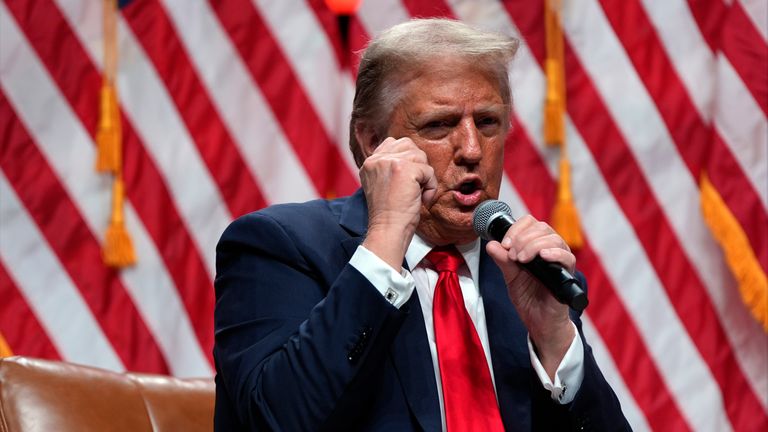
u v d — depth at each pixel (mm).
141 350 14859
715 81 15414
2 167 14852
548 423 8172
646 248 15383
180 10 15312
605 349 15266
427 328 8055
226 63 15312
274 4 15422
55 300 14797
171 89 15195
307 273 7914
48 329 14734
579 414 7762
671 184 15414
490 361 8094
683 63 15516
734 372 15359
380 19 15430
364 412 7539
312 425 6984
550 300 7688
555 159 15359
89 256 14898
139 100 15141
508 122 8266
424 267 8281
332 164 15367
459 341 7859
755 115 15188
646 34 15539
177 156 15133
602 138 15453
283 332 7531
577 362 7773
